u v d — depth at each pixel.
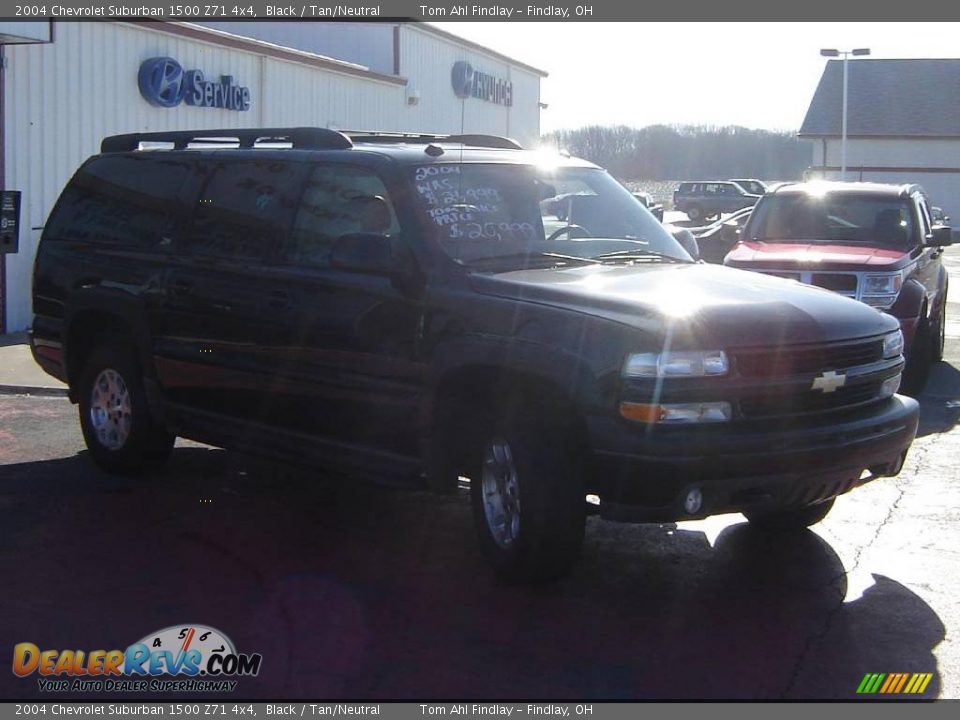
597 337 5.00
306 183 6.38
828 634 5.03
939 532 6.47
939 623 5.15
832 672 4.64
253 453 6.59
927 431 9.10
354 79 20.64
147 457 7.39
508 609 5.28
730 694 4.44
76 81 14.10
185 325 6.83
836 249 10.85
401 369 5.71
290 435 6.38
